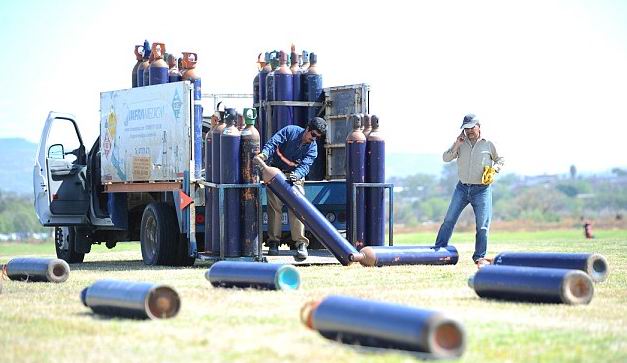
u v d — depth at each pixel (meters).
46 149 48.78
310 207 39.72
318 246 46.50
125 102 45.91
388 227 42.88
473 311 25.14
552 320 23.56
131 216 49.09
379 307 19.38
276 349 19.59
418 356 18.48
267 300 27.11
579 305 26.30
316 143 44.00
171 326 22.62
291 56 45.59
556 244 70.12
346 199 42.75
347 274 35.28
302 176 40.50
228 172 40.66
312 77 45.50
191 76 43.28
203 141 46.72
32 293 30.36
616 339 20.88
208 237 41.38
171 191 43.47
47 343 20.66
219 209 40.78
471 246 68.12
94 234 51.53
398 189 42.91
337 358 18.55
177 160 42.44
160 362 18.58
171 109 42.72
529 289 26.64
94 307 24.89
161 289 23.95
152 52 44.56
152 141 44.00
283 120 45.00
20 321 23.81
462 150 41.09
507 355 19.02
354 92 44.62
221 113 41.59
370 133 42.53
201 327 22.44
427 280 32.94
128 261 51.03
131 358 18.95
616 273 36.06
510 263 33.44
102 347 20.12
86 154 49.97
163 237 43.19
